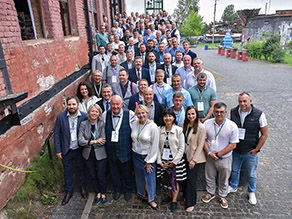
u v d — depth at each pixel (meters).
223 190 3.85
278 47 18.67
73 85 6.28
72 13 7.07
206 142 3.77
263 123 3.57
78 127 3.88
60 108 5.30
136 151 3.77
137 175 3.87
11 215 3.36
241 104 3.56
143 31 11.88
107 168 4.87
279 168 4.91
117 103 3.59
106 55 7.45
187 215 3.73
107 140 3.79
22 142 3.72
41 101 4.46
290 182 4.46
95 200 4.09
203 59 21.55
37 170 3.98
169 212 3.81
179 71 5.82
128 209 3.91
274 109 8.13
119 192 4.21
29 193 3.70
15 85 3.70
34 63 4.32
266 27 32.06
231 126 3.55
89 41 8.05
